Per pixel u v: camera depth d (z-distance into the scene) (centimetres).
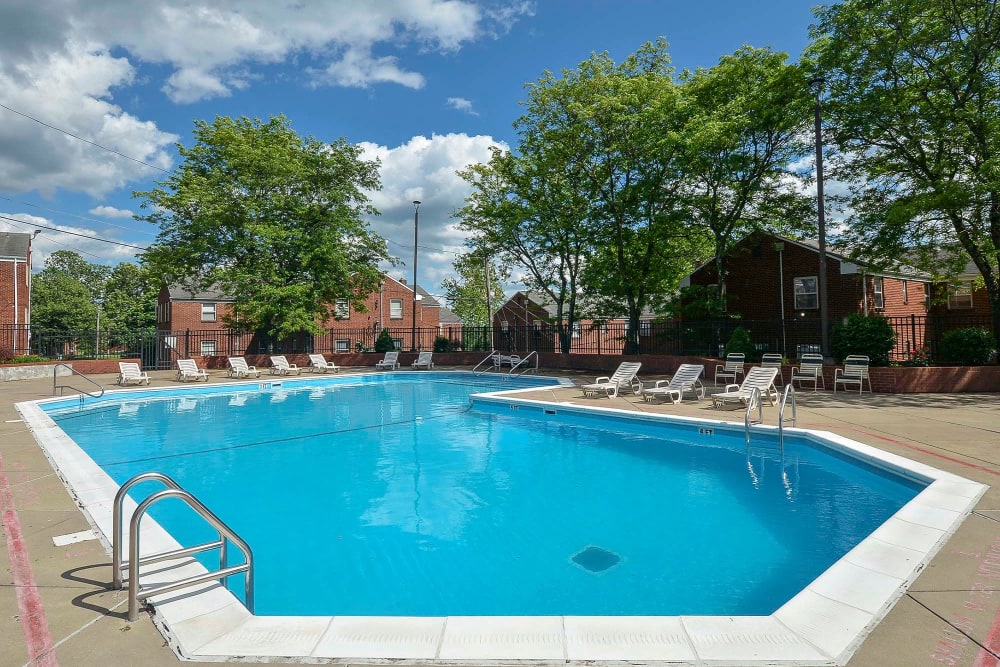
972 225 1611
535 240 2644
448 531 623
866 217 1767
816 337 2380
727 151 2003
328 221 2895
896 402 1275
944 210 1508
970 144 1541
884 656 288
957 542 444
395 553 562
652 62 2370
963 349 1543
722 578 484
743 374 1717
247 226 2617
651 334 2597
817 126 1636
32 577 400
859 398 1359
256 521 662
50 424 1174
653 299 2564
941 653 289
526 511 687
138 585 349
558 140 2323
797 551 539
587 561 531
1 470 756
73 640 311
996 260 1577
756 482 784
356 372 2650
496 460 957
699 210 2208
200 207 2691
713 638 310
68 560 433
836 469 838
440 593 469
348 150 2944
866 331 1572
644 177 2227
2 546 465
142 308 5781
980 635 306
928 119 1571
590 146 2292
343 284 3072
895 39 1542
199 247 2702
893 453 766
